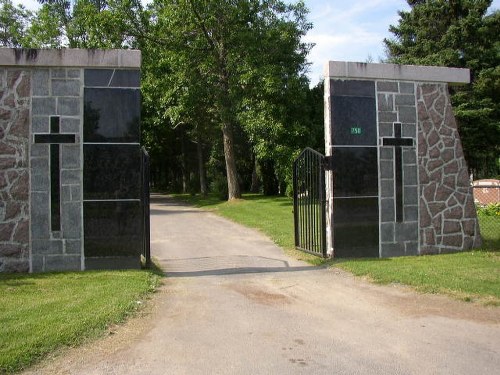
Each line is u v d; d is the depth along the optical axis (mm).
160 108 27438
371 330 5484
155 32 25156
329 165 9680
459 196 10453
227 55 24578
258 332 5414
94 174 8609
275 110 23672
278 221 16672
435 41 29625
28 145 8492
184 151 45031
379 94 9930
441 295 6863
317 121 26766
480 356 4707
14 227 8445
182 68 24234
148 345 4988
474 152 30047
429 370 4383
